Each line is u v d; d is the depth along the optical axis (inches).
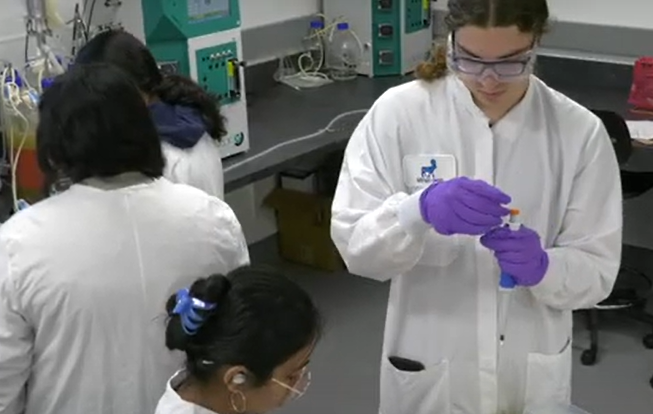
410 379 72.2
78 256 57.9
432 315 71.0
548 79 162.6
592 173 66.9
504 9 58.7
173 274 60.0
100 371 59.8
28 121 100.1
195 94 83.7
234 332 50.8
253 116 142.2
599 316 143.6
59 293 57.8
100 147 57.4
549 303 66.9
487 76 61.5
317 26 166.6
